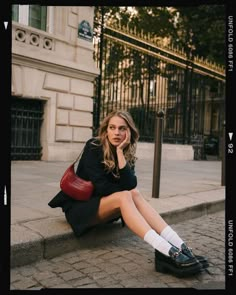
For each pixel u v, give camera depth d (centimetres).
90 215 265
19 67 768
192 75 1244
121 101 1042
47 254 259
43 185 482
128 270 247
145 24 1730
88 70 905
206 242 321
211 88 1467
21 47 761
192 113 1312
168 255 233
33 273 234
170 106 1199
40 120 844
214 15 1633
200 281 232
